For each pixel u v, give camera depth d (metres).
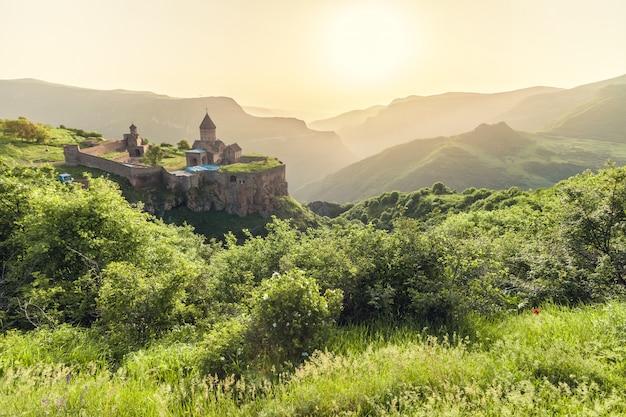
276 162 104.56
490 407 3.60
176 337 7.89
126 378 5.55
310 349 5.65
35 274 9.51
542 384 4.04
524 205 41.47
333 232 10.73
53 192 13.86
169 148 126.00
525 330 5.84
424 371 4.45
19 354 6.02
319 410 3.89
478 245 8.43
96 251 11.75
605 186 7.98
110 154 91.44
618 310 5.48
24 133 90.19
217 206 89.81
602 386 3.84
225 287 11.84
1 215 12.08
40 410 4.11
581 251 8.17
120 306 7.93
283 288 5.96
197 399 4.27
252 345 5.65
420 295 7.02
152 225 16.22
